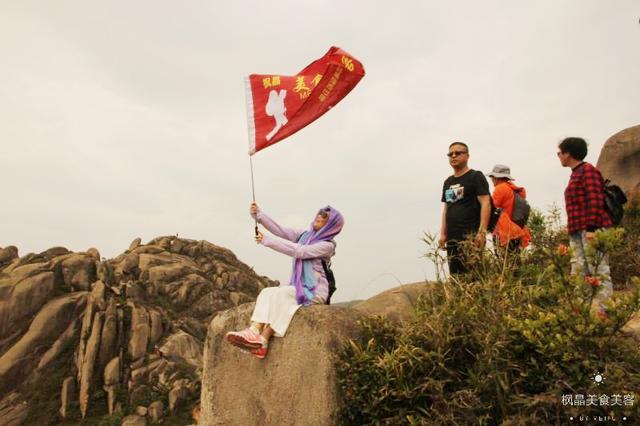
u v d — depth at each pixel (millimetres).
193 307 48500
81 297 44750
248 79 5395
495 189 6031
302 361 4398
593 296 3275
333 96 4930
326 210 5008
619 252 6902
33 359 40438
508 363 3357
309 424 4180
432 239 4449
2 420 36094
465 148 5578
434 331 3842
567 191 5195
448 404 3369
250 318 5066
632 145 11883
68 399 38281
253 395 4707
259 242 4906
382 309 5449
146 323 43500
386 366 3771
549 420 3115
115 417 36156
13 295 42969
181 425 36312
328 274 4910
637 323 4105
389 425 3627
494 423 3332
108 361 40969
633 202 8281
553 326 3318
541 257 4652
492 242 4648
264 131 5141
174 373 40906
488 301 3773
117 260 52094
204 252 58938
